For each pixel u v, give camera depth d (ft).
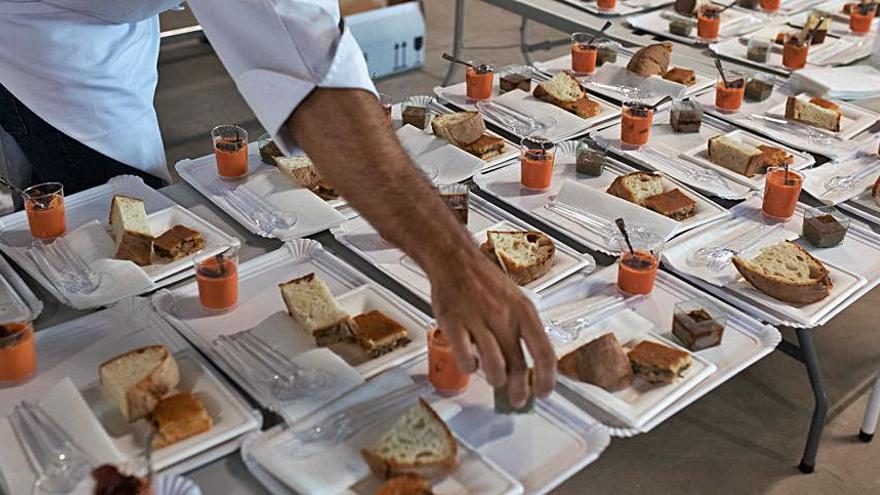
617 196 6.97
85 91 7.47
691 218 6.74
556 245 6.28
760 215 6.93
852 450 8.47
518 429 4.71
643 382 5.15
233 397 4.77
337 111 4.99
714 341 5.42
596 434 4.66
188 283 5.86
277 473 4.32
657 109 8.52
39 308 5.46
